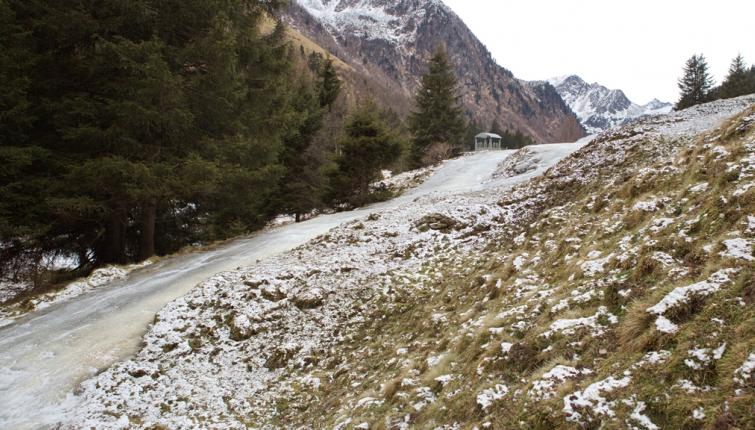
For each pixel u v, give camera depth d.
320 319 11.40
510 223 14.97
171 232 25.30
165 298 13.38
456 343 7.16
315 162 33.47
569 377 4.64
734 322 4.04
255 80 21.52
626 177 11.77
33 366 9.80
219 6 17.77
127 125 15.90
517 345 5.82
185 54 17.33
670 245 6.11
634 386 4.05
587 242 8.28
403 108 148.50
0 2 14.06
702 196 6.87
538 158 29.00
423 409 5.82
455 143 50.00
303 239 19.25
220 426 7.89
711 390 3.59
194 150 18.48
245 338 11.05
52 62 16.23
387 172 56.62
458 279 11.34
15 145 15.66
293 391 8.84
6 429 7.83
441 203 20.28
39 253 18.59
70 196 16.03
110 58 15.65
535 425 4.25
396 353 8.48
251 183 20.84
